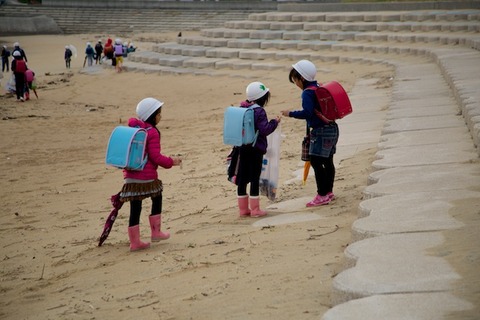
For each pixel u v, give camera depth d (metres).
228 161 10.77
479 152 10.59
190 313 6.55
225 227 10.05
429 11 40.44
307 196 11.45
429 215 7.70
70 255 9.90
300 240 8.59
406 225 7.37
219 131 22.02
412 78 23.14
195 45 44.19
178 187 14.00
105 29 82.56
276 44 39.72
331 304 6.10
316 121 10.38
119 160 9.05
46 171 17.92
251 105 10.25
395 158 11.14
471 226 7.14
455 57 25.50
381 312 5.31
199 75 37.59
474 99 14.20
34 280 8.93
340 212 9.95
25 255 10.27
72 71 47.62
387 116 15.55
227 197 12.56
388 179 9.74
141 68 41.31
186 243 9.46
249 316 6.21
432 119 14.55
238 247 8.73
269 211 10.74
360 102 21.61
